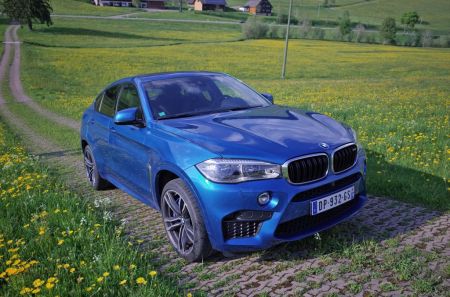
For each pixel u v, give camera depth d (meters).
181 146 3.51
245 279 3.21
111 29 113.56
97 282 3.12
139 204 5.36
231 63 54.97
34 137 13.47
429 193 4.63
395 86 25.17
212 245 3.29
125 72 45.62
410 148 6.91
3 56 60.25
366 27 160.00
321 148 3.31
